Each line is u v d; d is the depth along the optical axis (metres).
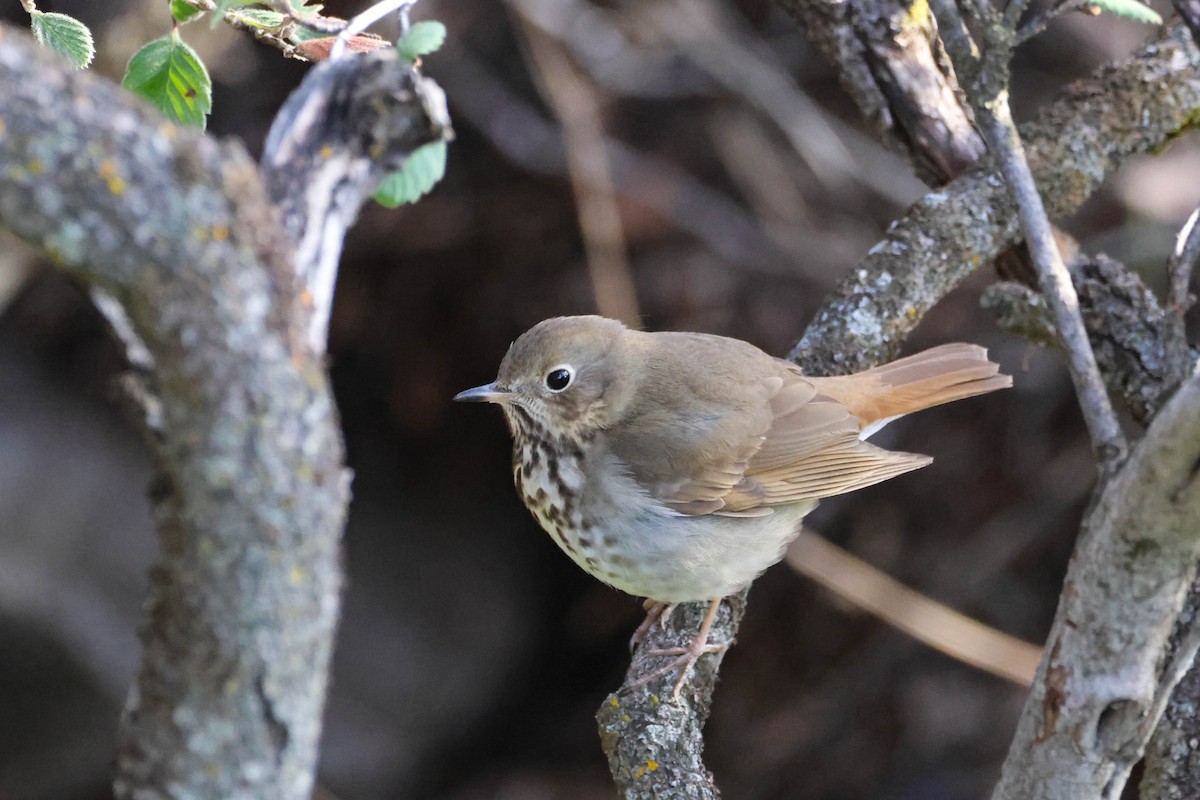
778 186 14.09
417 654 16.25
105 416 15.22
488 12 14.17
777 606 15.36
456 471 16.55
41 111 3.03
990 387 8.37
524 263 14.58
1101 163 8.43
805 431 8.13
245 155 3.32
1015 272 8.61
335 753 15.75
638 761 6.78
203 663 3.41
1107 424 4.88
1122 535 4.35
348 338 15.25
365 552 16.28
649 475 7.91
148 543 14.78
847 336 8.41
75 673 14.27
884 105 8.47
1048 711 4.73
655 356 8.26
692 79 13.84
